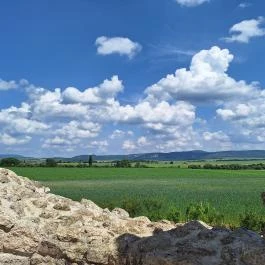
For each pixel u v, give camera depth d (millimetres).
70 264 9570
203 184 70438
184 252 8492
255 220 20297
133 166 142750
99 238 9578
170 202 36969
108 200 38406
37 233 10125
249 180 81750
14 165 121625
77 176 89000
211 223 21391
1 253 9992
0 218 10133
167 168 131375
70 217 10711
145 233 10430
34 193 12641
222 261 8219
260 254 7918
